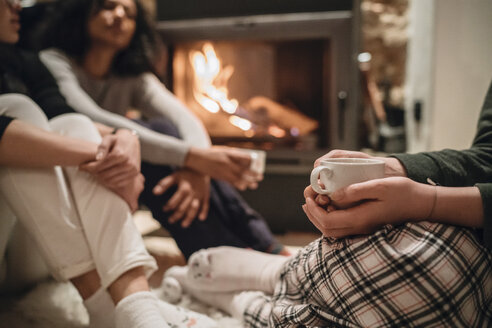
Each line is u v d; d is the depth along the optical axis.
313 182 0.68
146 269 0.89
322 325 0.72
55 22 1.67
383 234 0.65
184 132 1.61
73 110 1.27
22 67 1.29
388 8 3.16
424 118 2.24
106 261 0.84
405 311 0.63
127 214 0.90
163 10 2.10
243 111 2.11
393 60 3.16
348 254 0.68
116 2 1.61
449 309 0.62
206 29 1.99
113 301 0.85
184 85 2.14
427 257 0.63
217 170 1.36
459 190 0.66
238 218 1.45
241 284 1.05
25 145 0.84
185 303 1.15
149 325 0.76
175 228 1.37
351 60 1.87
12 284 1.12
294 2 1.93
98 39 1.62
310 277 0.75
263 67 2.09
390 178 0.65
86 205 0.87
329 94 1.93
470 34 1.59
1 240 0.93
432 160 0.75
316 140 2.02
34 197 0.85
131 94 1.79
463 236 0.65
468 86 1.60
